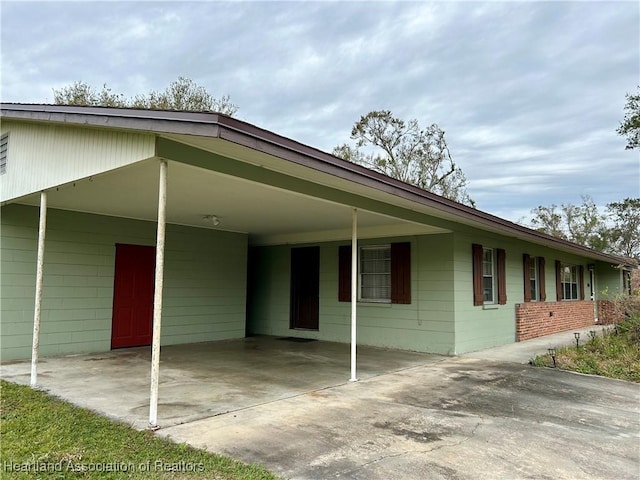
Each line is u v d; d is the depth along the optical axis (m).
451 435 4.13
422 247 9.26
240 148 4.42
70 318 8.12
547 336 12.11
